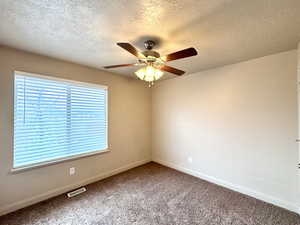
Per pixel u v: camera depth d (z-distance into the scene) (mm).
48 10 1314
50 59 2367
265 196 2295
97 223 1844
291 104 2076
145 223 1853
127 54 2277
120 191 2578
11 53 2029
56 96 2455
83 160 2789
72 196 2414
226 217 1959
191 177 3141
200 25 1535
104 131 3145
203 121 3059
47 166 2355
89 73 2846
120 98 3412
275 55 2201
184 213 2033
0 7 1267
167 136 3754
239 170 2570
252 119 2422
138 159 3826
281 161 2162
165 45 1958
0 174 1958
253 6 1266
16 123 2080
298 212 2014
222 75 2768
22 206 2111
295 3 1230
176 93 3543
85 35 1734
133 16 1396
